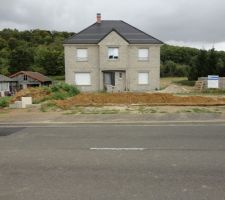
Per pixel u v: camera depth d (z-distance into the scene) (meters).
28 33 118.25
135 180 5.78
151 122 12.51
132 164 6.80
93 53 39.75
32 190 5.38
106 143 8.98
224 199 4.86
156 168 6.48
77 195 5.11
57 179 5.91
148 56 39.91
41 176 6.11
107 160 7.15
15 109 17.09
